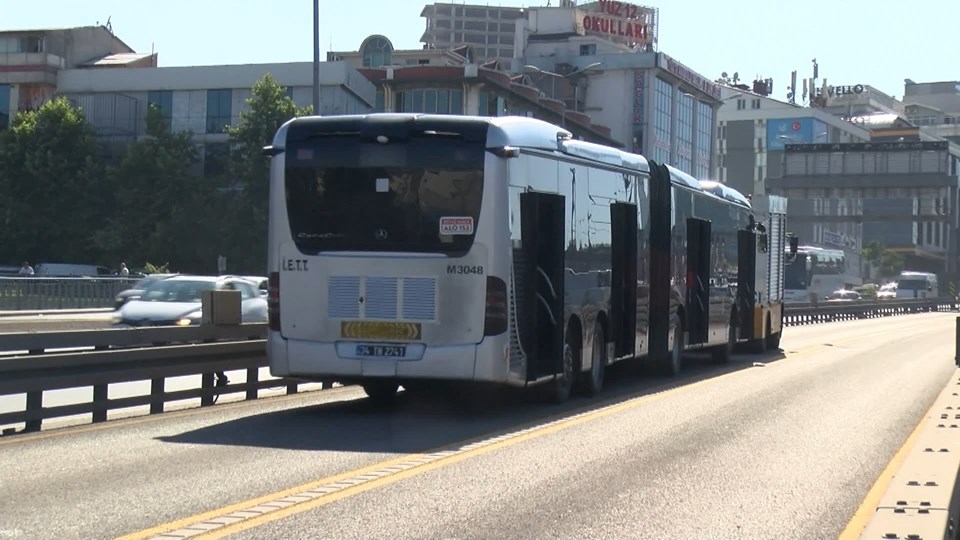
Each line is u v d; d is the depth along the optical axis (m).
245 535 14.16
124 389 36.50
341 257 26.48
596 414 28.41
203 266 130.00
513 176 26.70
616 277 34.19
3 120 157.62
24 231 132.88
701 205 43.69
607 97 194.62
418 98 152.75
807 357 54.31
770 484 18.78
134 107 148.25
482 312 25.98
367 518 15.34
